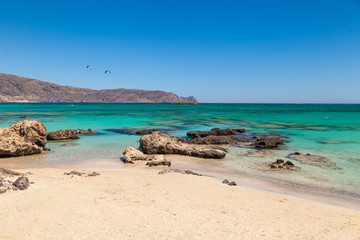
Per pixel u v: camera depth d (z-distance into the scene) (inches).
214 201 444.5
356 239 325.7
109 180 555.8
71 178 552.7
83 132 1395.2
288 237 324.2
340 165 749.9
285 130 1593.3
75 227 327.6
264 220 374.0
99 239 301.1
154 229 330.0
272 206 434.6
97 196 443.5
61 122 2012.8
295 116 2920.8
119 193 468.1
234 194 488.7
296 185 581.0
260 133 1451.8
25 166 722.2
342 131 1531.7
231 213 394.0
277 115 3129.9
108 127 1715.1
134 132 1445.6
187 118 2598.4
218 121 2237.9
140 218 361.4
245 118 2605.8
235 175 657.6
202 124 1969.7
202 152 861.8
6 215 348.5
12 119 2135.8
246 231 335.3
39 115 2802.7
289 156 864.3
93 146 1036.5
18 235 302.4
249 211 406.3
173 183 544.7
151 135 951.0
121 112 3754.9
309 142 1149.7
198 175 629.6
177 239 306.8
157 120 2320.4
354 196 517.3
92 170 669.3
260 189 546.3
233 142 1133.7
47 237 301.3
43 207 381.4
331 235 334.3
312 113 3592.5
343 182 601.9
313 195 519.8
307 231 343.3
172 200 440.8
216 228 339.9
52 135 1171.9
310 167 729.6
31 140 890.1
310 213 410.3
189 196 465.4
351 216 405.4
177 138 1129.4
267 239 316.8
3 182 455.5
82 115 2915.8
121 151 944.3
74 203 404.8
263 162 792.9
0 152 814.5
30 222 334.6
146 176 601.6
